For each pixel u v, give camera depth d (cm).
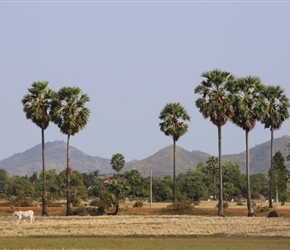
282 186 17438
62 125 17100
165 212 17400
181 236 10712
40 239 10231
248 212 16300
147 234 10944
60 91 17275
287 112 19838
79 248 8825
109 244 9406
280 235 10819
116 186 17138
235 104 16675
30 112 17025
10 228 11931
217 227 12019
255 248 8938
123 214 17062
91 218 14775
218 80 16538
